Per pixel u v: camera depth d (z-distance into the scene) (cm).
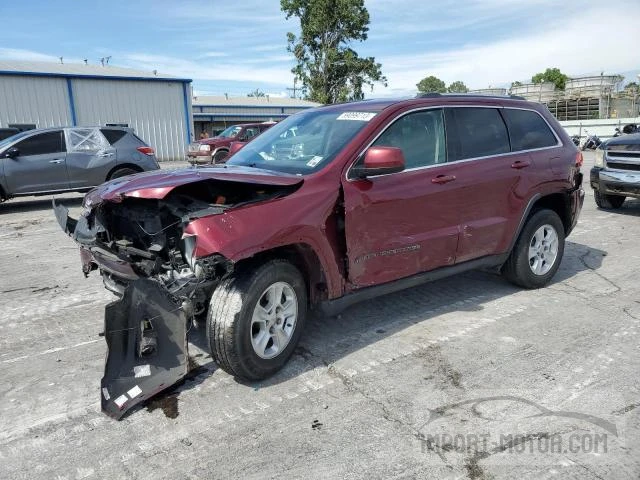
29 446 287
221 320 322
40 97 2520
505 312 470
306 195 353
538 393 331
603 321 447
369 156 366
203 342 410
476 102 476
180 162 2848
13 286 574
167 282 331
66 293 548
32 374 370
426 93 458
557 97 4194
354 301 390
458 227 442
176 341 325
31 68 2666
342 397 331
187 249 316
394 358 382
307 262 366
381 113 409
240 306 321
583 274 587
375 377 355
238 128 1897
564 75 6134
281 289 348
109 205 387
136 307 326
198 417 311
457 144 449
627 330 427
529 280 519
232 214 321
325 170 370
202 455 277
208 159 1745
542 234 523
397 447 279
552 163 515
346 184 373
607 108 3919
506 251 490
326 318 458
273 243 328
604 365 368
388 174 396
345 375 359
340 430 296
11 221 997
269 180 339
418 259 419
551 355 384
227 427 301
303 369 368
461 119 458
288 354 359
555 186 517
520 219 492
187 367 326
